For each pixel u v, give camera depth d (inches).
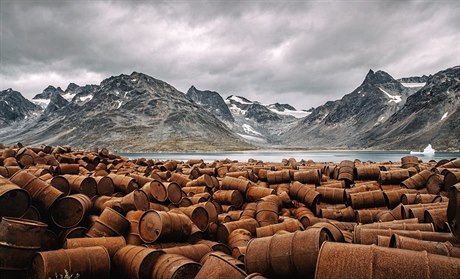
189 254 430.6
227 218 653.3
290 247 336.8
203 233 568.1
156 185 652.1
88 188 631.2
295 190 782.5
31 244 368.8
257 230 545.6
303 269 325.1
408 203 677.9
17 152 991.0
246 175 937.5
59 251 364.5
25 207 431.2
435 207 553.9
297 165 1371.8
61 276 327.9
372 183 866.1
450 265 243.8
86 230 473.4
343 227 633.0
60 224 465.4
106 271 378.3
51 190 474.9
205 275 328.8
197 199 709.3
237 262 343.9
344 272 262.7
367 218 674.8
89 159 1231.5
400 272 249.9
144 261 379.9
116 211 499.5
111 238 438.0
